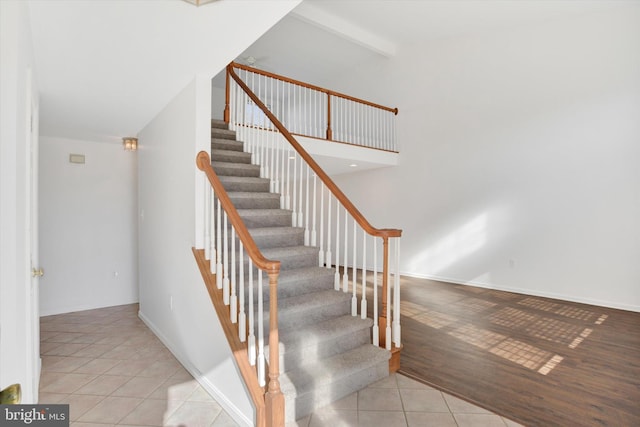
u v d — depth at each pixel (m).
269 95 8.19
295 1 1.66
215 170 3.73
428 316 4.01
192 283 2.73
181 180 2.91
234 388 2.16
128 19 1.81
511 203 5.20
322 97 7.88
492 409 2.14
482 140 5.52
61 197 4.49
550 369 2.68
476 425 1.99
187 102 2.76
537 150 4.92
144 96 3.01
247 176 3.95
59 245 4.47
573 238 4.62
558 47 4.72
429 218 6.24
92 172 4.72
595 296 4.45
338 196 2.94
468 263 5.71
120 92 2.89
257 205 3.60
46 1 1.62
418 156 6.41
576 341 3.24
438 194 6.11
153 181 3.69
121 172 4.94
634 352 3.00
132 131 4.20
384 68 7.02
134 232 5.04
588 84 4.46
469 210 5.69
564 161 4.68
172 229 3.15
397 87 6.79
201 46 2.13
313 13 5.43
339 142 5.64
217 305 2.36
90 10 1.71
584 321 3.82
